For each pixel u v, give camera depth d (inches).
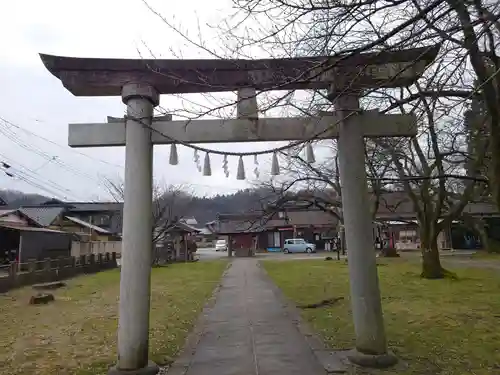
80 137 230.2
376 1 150.9
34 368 228.5
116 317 379.2
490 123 200.2
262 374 207.9
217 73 222.2
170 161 224.8
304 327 318.3
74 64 220.7
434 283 556.4
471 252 1315.2
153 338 285.4
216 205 2856.8
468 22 158.6
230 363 228.1
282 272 820.6
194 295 518.6
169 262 1216.8
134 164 218.2
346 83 215.6
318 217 1953.7
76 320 367.2
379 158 528.4
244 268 966.4
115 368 205.6
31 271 647.1
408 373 205.3
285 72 207.6
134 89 221.6
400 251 1512.1
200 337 291.1
